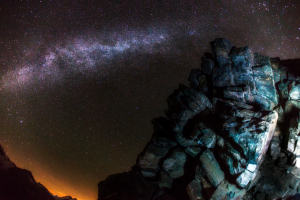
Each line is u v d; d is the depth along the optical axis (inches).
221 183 362.6
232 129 348.2
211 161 373.1
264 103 398.3
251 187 369.1
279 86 414.0
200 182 385.4
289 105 395.2
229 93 401.7
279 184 356.5
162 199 412.8
